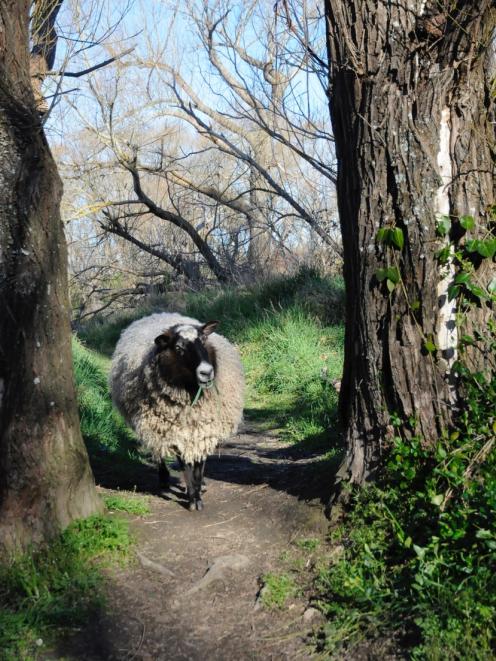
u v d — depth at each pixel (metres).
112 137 16.41
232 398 5.52
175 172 20.53
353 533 3.98
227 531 4.64
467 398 3.87
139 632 3.57
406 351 3.98
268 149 18.61
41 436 4.20
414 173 3.91
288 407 9.23
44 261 4.26
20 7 4.25
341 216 4.44
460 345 3.87
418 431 3.96
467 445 3.65
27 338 4.18
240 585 3.96
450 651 2.85
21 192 4.21
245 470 6.44
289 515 4.59
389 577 3.54
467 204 3.88
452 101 3.88
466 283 3.83
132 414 5.61
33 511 4.19
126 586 3.95
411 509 3.77
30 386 4.17
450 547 3.43
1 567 4.01
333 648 3.22
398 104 3.93
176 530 4.71
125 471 6.42
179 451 5.32
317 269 13.79
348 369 4.50
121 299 22.52
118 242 23.11
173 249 19.67
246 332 12.30
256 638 3.46
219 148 15.49
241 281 16.31
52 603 3.76
